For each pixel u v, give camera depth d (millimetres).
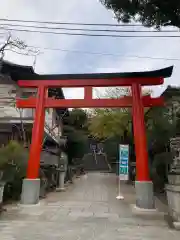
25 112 17734
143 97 11820
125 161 14492
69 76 12008
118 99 11828
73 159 36812
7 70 17875
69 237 6102
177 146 10656
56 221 7883
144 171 10625
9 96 18078
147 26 8516
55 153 18703
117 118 24531
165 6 7516
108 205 11125
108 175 31516
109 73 11750
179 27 8117
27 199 10773
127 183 21234
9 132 16859
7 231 6625
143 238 6055
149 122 17641
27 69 18172
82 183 21969
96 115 29953
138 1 7734
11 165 12172
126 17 8445
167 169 14914
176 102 17500
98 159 44000
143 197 10133
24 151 13492
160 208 10281
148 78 11672
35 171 11281
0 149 12820
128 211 9680
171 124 15859
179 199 7082
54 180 17766
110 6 8172
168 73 11477
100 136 30797
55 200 12578
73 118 40438
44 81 12219
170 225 7402
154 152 17453
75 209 10055
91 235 6293
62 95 22969
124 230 6820
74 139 37188
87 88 12062
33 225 7328
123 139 25266
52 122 23266
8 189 11898
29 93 18500
